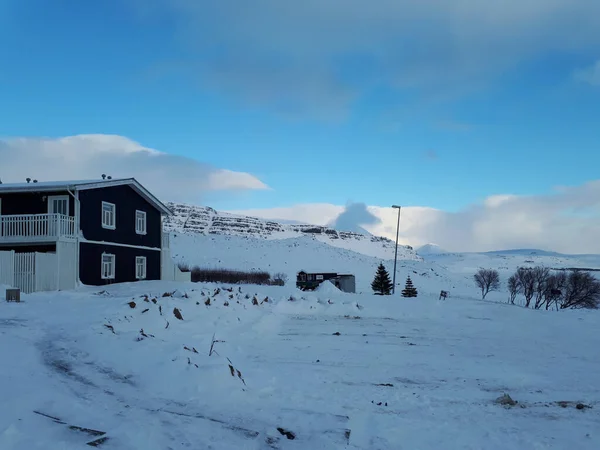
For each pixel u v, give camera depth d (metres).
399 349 12.38
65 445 5.05
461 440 6.18
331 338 13.84
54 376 8.00
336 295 24.08
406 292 44.34
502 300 55.97
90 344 9.93
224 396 7.59
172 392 7.65
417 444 6.04
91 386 7.68
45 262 23.34
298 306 19.56
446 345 13.09
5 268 22.23
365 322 17.25
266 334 14.15
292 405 7.46
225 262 65.38
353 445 5.94
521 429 6.61
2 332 10.90
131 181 30.44
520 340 14.05
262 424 6.51
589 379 9.43
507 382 9.18
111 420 6.10
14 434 5.15
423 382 9.12
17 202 26.67
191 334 12.31
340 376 9.44
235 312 16.23
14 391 6.65
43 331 11.34
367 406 7.53
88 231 26.78
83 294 21.69
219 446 5.58
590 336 14.89
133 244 31.47
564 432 6.50
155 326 12.66
